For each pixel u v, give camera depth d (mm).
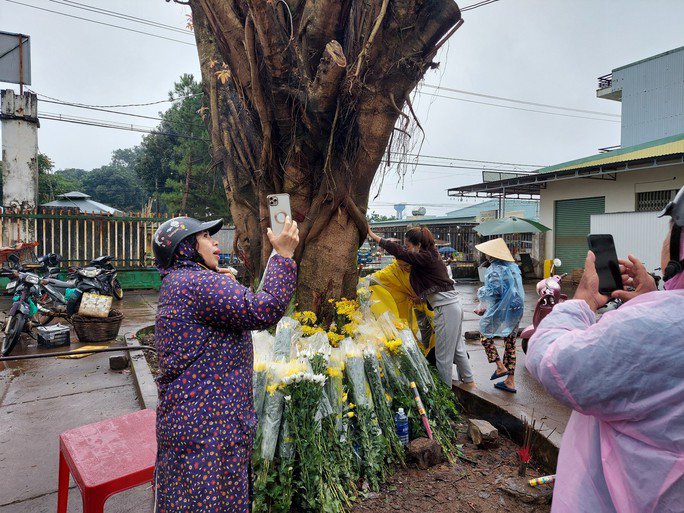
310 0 3021
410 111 3309
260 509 2361
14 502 2816
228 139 3895
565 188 16672
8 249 9062
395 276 4156
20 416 4121
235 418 1679
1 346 6352
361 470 2826
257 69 2994
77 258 11430
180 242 1791
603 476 1064
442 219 28219
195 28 4172
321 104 2988
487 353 4504
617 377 945
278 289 1685
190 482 1600
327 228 3354
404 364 3340
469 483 2834
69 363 5738
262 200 3416
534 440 3111
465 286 14703
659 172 13812
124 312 9070
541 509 2592
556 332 1129
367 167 3318
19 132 12359
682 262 1010
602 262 1235
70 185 43406
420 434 3164
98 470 2055
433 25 3031
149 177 29922
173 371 1648
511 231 10344
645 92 20594
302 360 2795
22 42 12766
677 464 906
